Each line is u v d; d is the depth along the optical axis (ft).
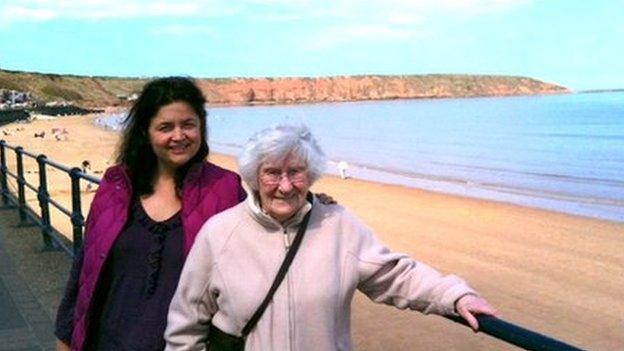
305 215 7.28
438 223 62.18
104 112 524.52
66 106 468.34
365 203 76.43
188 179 9.42
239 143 214.69
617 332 30.42
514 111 442.50
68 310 10.12
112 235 9.34
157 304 9.19
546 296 36.55
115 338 9.30
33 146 164.45
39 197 27.25
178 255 9.23
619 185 100.53
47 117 363.76
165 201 9.55
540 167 130.31
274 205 7.18
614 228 59.52
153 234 9.33
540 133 230.07
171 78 9.63
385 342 26.03
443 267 44.09
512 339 6.51
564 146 177.37
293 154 7.06
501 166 133.49
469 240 53.57
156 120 9.32
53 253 26.86
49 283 22.54
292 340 7.06
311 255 7.17
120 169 9.63
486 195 88.63
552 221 63.31
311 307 7.06
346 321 7.43
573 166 131.13
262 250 7.23
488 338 26.37
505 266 44.24
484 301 7.01
